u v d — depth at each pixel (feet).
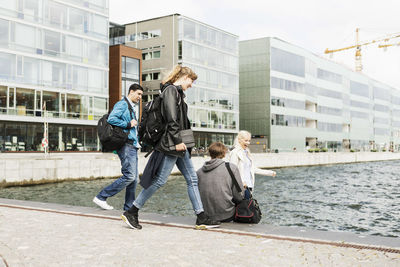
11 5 106.22
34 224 16.48
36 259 11.07
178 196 58.18
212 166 17.47
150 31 163.02
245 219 17.13
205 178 17.57
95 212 19.84
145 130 15.11
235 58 179.73
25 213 19.57
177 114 14.84
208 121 163.94
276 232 14.85
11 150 106.73
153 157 15.08
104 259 11.13
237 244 12.96
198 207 15.66
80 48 122.31
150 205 48.21
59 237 13.97
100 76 127.65
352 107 278.87
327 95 248.73
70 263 10.73
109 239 13.69
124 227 15.98
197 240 13.57
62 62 117.08
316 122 236.84
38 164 77.51
